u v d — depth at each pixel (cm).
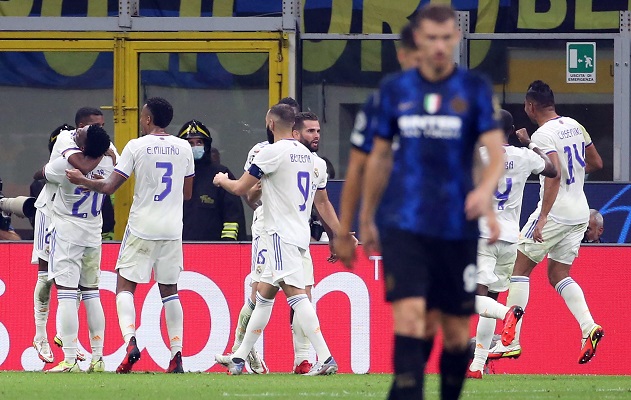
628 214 3784
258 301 3178
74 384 2753
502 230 3148
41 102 4262
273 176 3086
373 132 1639
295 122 3306
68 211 3281
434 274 1641
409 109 1606
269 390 2575
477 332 3203
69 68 4256
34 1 4266
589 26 4303
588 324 3316
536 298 3584
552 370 3575
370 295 3569
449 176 1599
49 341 3600
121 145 4244
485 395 2505
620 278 3572
